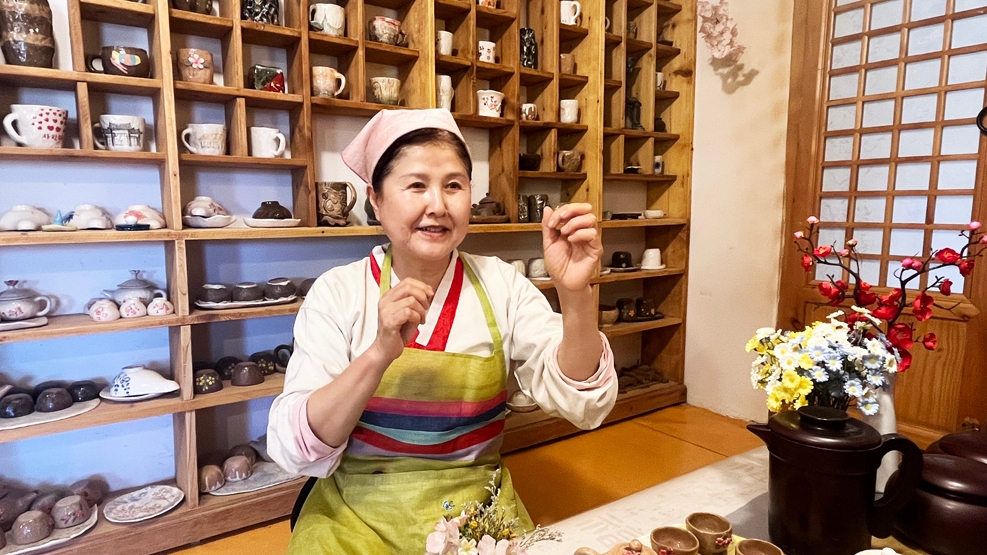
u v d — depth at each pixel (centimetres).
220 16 179
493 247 247
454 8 207
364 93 190
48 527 152
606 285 288
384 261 115
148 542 161
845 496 82
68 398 159
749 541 80
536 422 238
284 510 182
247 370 179
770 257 245
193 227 170
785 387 93
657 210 282
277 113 194
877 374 89
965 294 188
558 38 231
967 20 185
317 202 187
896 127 201
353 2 187
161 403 164
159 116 165
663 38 281
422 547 101
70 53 163
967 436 100
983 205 181
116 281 176
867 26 208
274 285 183
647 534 90
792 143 233
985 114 162
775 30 236
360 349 107
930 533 84
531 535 88
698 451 233
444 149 98
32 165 160
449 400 107
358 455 108
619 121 257
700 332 278
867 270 213
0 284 159
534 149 246
